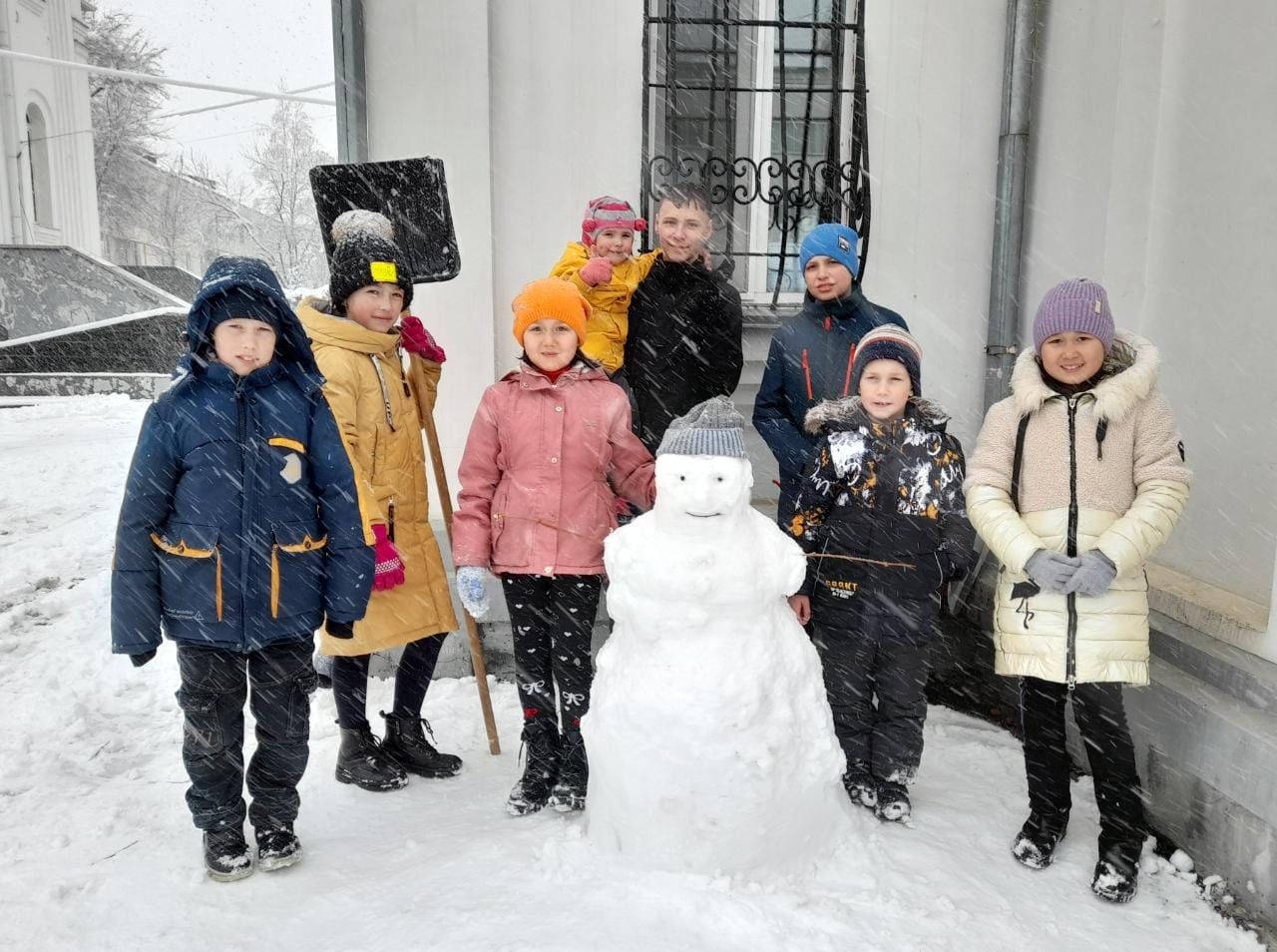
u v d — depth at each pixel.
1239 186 3.29
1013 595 2.48
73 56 30.30
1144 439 2.46
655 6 4.22
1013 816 2.71
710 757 2.12
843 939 2.04
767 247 4.50
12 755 3.12
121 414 12.36
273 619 2.28
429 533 2.97
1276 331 3.07
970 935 2.11
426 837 2.54
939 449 2.70
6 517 6.79
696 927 2.05
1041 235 4.23
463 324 3.97
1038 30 4.12
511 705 3.50
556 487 2.69
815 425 2.80
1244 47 3.28
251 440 2.26
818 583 2.78
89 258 21.34
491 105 3.98
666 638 2.16
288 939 2.11
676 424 2.22
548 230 4.09
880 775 2.69
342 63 3.82
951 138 4.29
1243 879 2.34
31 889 2.32
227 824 2.36
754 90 4.07
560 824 2.52
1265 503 3.06
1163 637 2.83
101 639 4.32
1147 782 2.71
